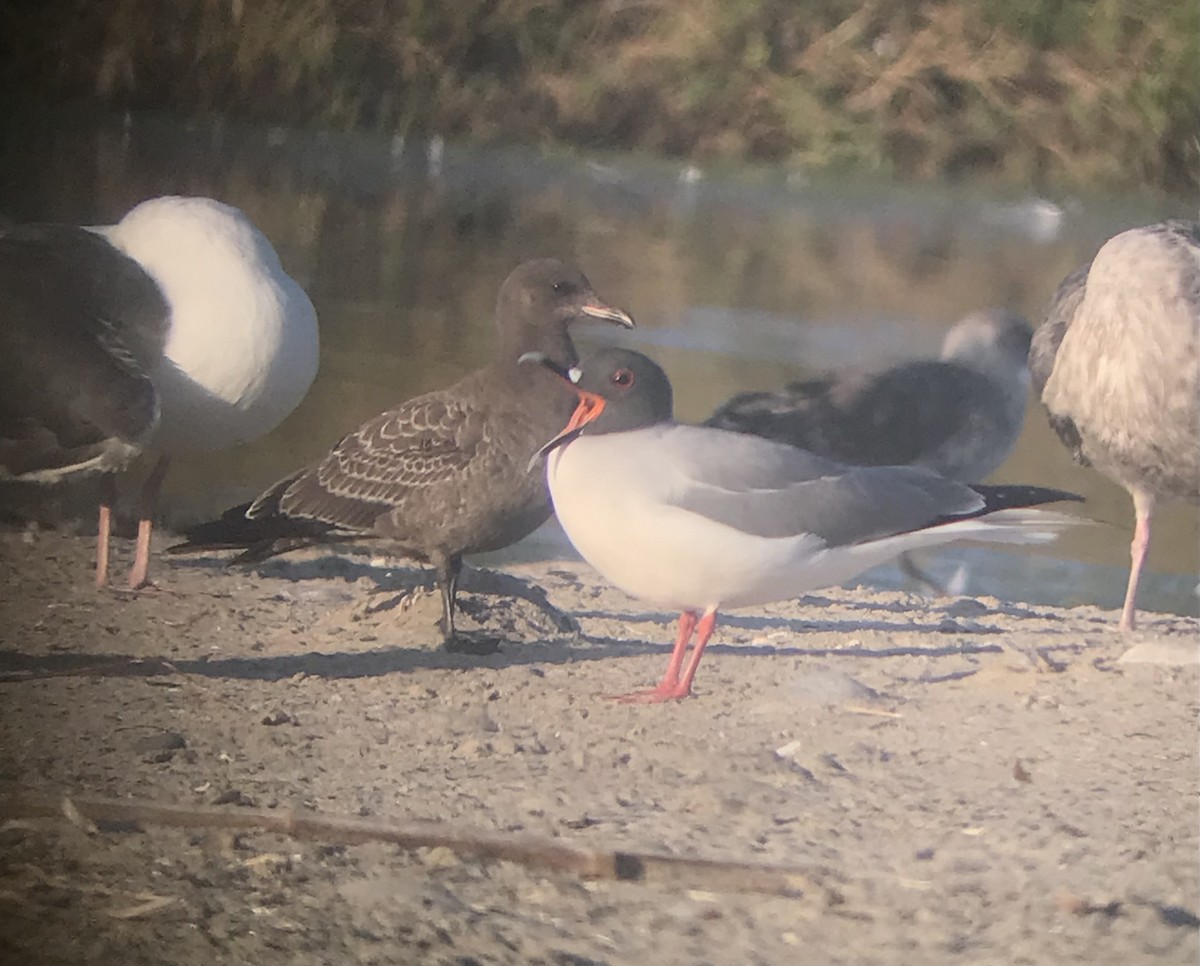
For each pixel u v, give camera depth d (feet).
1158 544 50.57
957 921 23.85
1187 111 104.68
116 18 108.47
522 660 35.70
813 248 88.99
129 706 31.42
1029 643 39.04
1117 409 41.16
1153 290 40.52
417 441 36.58
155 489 42.11
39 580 40.57
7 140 100.12
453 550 36.83
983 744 30.91
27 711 30.83
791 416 45.88
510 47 112.88
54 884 23.85
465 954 22.47
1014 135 106.63
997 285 80.64
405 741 30.04
